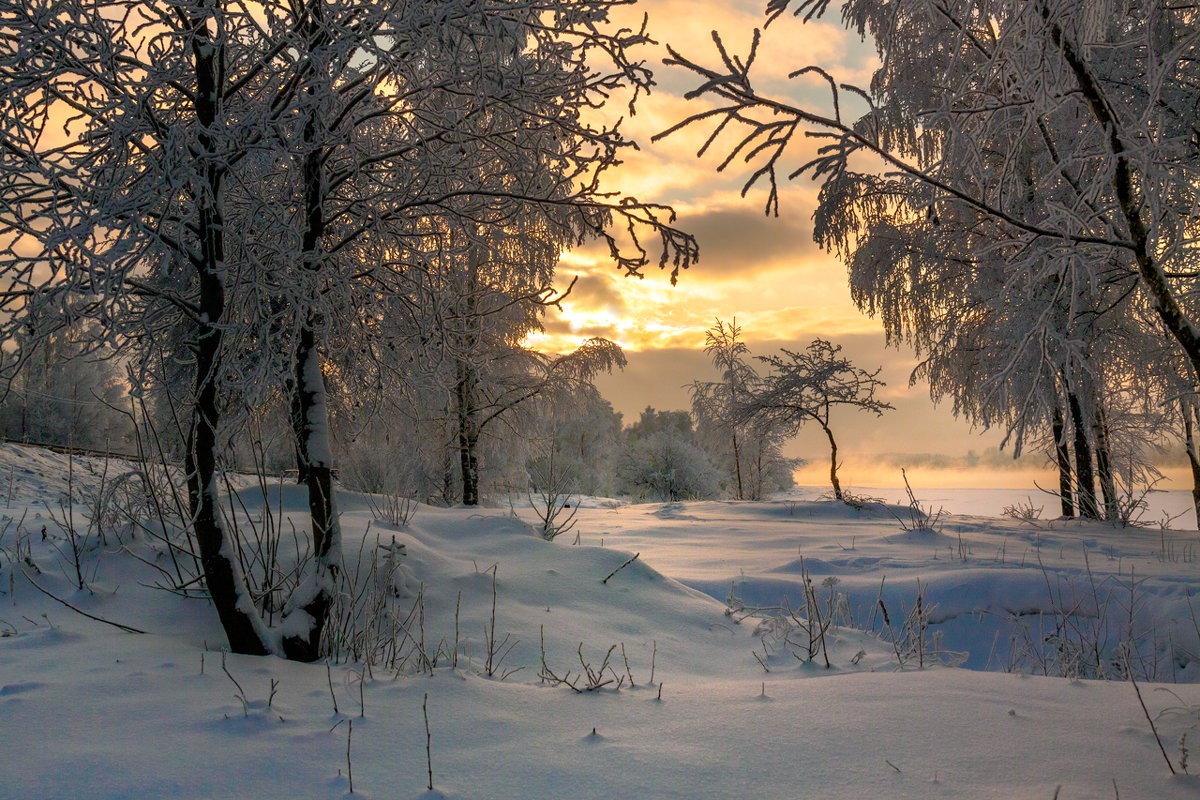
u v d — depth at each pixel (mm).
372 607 4672
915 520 12680
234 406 5672
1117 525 13109
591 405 17047
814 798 2277
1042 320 2990
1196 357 2680
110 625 4375
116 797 2270
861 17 11164
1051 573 7445
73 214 3168
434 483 15508
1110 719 2912
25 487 9477
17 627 4262
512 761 2611
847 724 2898
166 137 3611
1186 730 2738
